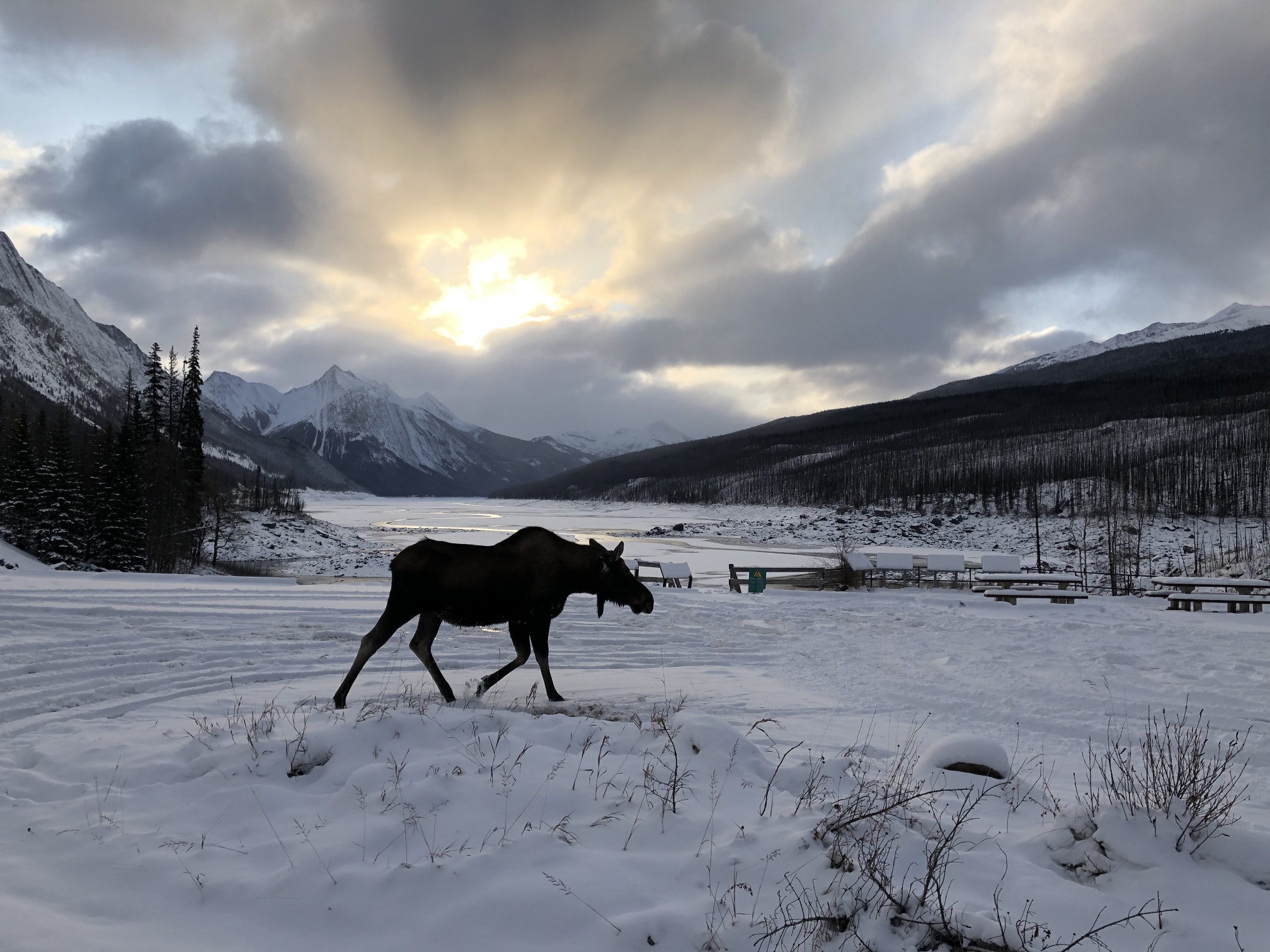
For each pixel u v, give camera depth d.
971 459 116.50
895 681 9.66
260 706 7.32
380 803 4.13
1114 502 65.88
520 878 3.32
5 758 5.53
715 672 10.16
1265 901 3.29
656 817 4.04
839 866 3.45
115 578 19.09
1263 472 66.75
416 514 140.00
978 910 3.21
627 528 92.94
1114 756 6.49
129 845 3.81
